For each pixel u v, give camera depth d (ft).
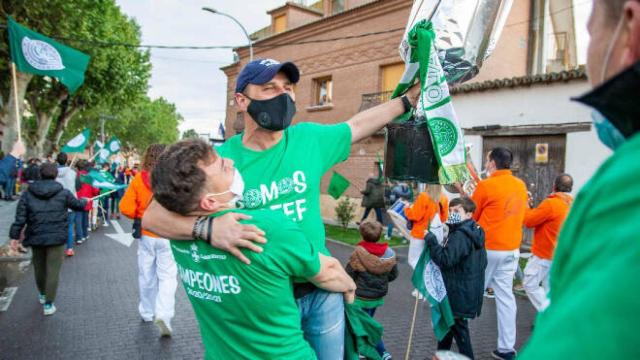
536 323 2.29
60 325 15.87
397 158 7.07
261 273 4.62
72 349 13.85
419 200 18.29
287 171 5.90
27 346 14.02
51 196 16.57
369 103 46.91
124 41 76.79
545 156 31.35
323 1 64.39
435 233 12.47
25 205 16.42
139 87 88.22
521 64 45.37
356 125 6.77
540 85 31.12
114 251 29.60
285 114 5.69
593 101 2.20
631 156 1.80
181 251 5.11
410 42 6.89
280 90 5.84
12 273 22.98
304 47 56.44
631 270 1.54
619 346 1.51
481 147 34.60
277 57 60.59
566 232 2.11
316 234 6.03
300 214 5.91
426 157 6.82
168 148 4.91
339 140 6.56
